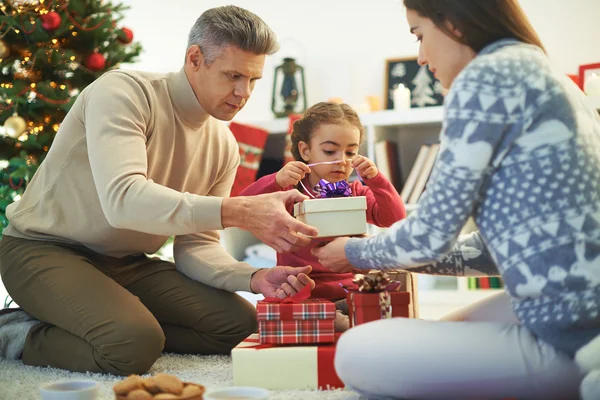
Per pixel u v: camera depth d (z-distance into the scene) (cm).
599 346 100
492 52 117
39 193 188
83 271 176
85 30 281
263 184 197
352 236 152
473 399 112
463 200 112
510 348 109
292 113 369
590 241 106
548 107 109
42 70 282
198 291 194
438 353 111
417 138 363
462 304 324
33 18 271
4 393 144
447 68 123
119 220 159
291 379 139
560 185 108
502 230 111
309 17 384
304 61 384
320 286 187
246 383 140
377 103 357
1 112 271
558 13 344
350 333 118
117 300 168
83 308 166
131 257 201
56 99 273
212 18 177
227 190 211
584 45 341
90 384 116
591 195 108
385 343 113
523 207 109
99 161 163
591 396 99
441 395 112
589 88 315
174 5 403
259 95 390
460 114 111
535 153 109
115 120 167
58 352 172
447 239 116
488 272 143
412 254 120
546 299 108
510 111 109
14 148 279
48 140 275
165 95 184
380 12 374
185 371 167
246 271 188
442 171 113
